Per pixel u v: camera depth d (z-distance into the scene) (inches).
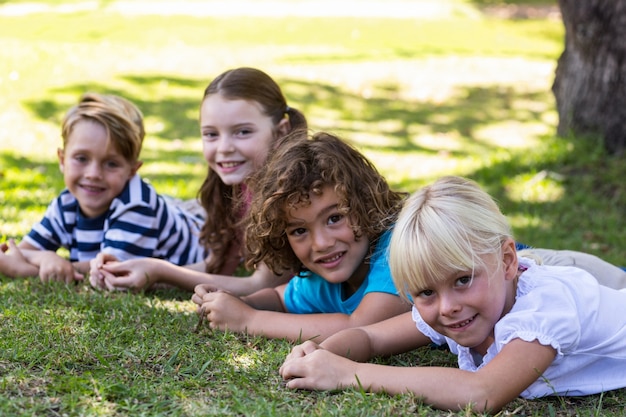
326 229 115.9
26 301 132.8
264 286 147.5
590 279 104.3
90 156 153.8
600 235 216.5
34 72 402.9
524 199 249.3
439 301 94.9
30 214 207.8
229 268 163.3
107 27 559.5
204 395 95.8
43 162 285.9
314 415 89.6
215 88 151.4
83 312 127.9
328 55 508.7
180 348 110.6
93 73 421.1
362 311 118.3
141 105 380.5
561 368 100.3
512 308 98.3
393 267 97.0
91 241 159.9
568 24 274.1
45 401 90.4
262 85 152.9
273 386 99.9
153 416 88.0
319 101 410.0
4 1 689.6
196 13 653.3
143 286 143.1
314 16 665.0
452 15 710.5
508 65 509.7
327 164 114.5
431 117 394.0
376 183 120.8
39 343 109.0
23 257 152.3
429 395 94.6
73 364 102.7
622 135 271.6
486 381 93.4
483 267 93.6
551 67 508.1
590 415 96.6
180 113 373.4
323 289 129.0
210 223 159.2
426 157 315.6
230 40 542.9
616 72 269.6
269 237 119.4
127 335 115.1
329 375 98.3
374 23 634.8
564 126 285.9
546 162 271.7
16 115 340.5
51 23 567.8
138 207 157.2
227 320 121.3
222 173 151.7
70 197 163.5
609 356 102.3
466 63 508.4
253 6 716.7
